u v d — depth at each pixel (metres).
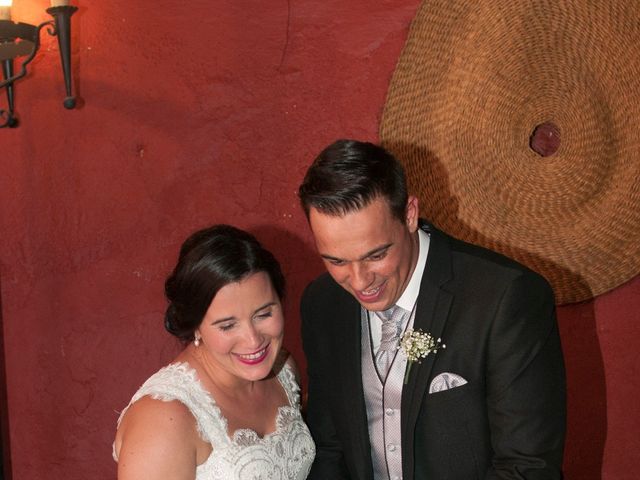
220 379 2.03
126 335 3.10
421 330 2.06
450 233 3.03
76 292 3.10
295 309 3.09
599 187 3.02
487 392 2.03
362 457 2.15
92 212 3.07
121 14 3.01
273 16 2.99
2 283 3.13
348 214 1.79
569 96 2.98
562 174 3.02
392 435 2.12
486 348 2.00
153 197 3.05
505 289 1.99
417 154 2.97
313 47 3.00
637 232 3.02
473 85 2.96
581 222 3.03
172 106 3.03
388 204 1.82
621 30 2.92
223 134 3.03
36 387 3.15
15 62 3.02
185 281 1.88
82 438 3.14
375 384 2.14
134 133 3.04
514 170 3.02
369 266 1.87
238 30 3.00
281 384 2.26
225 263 1.86
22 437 3.17
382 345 2.13
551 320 2.03
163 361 3.09
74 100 2.80
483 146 2.99
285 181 3.04
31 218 3.09
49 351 3.13
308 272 3.07
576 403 3.15
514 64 2.95
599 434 3.16
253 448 2.00
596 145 3.00
